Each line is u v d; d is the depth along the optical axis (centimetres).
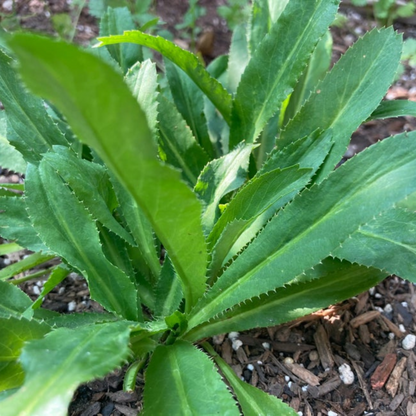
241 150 33
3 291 30
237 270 29
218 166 33
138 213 33
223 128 48
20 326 23
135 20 56
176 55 35
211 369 25
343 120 32
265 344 35
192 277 28
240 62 49
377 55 31
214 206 32
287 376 33
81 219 29
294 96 42
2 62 31
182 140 39
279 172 28
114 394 32
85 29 63
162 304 33
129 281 29
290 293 32
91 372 18
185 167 39
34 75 14
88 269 28
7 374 24
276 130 42
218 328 31
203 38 63
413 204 35
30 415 17
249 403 28
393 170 24
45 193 29
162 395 25
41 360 19
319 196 26
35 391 18
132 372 27
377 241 30
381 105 35
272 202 27
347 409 32
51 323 28
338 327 36
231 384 29
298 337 36
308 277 31
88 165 31
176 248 24
